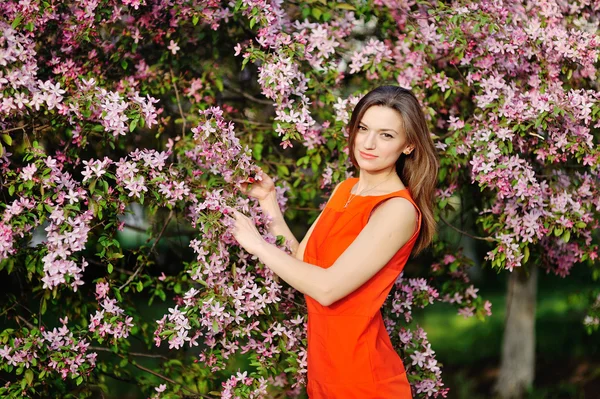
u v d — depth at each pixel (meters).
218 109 2.53
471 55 3.01
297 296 2.92
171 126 3.67
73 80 2.85
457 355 6.48
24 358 2.60
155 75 3.35
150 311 7.21
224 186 2.65
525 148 3.15
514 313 5.26
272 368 2.75
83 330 2.69
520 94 2.93
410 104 2.33
